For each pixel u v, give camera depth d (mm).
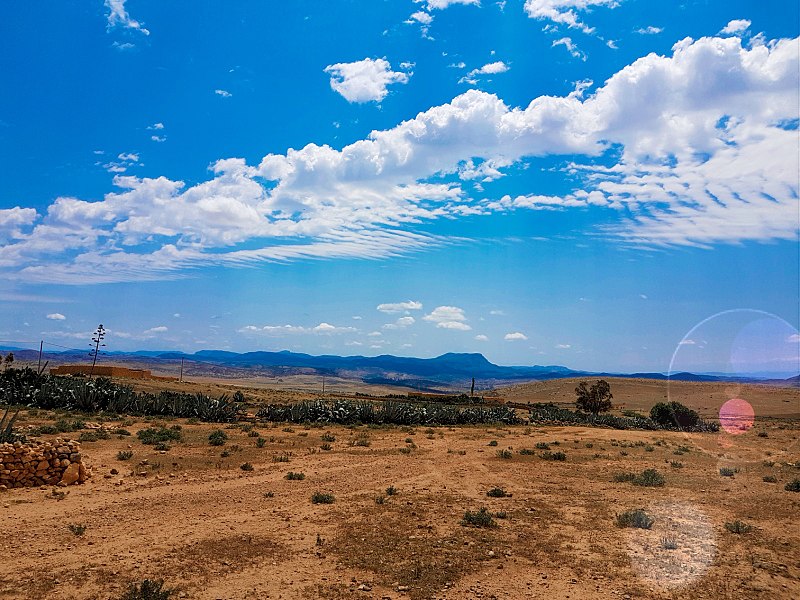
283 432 35844
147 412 41094
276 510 15609
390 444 32375
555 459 28453
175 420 38625
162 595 9086
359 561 11430
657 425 55469
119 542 12180
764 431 39188
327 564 11258
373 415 49000
